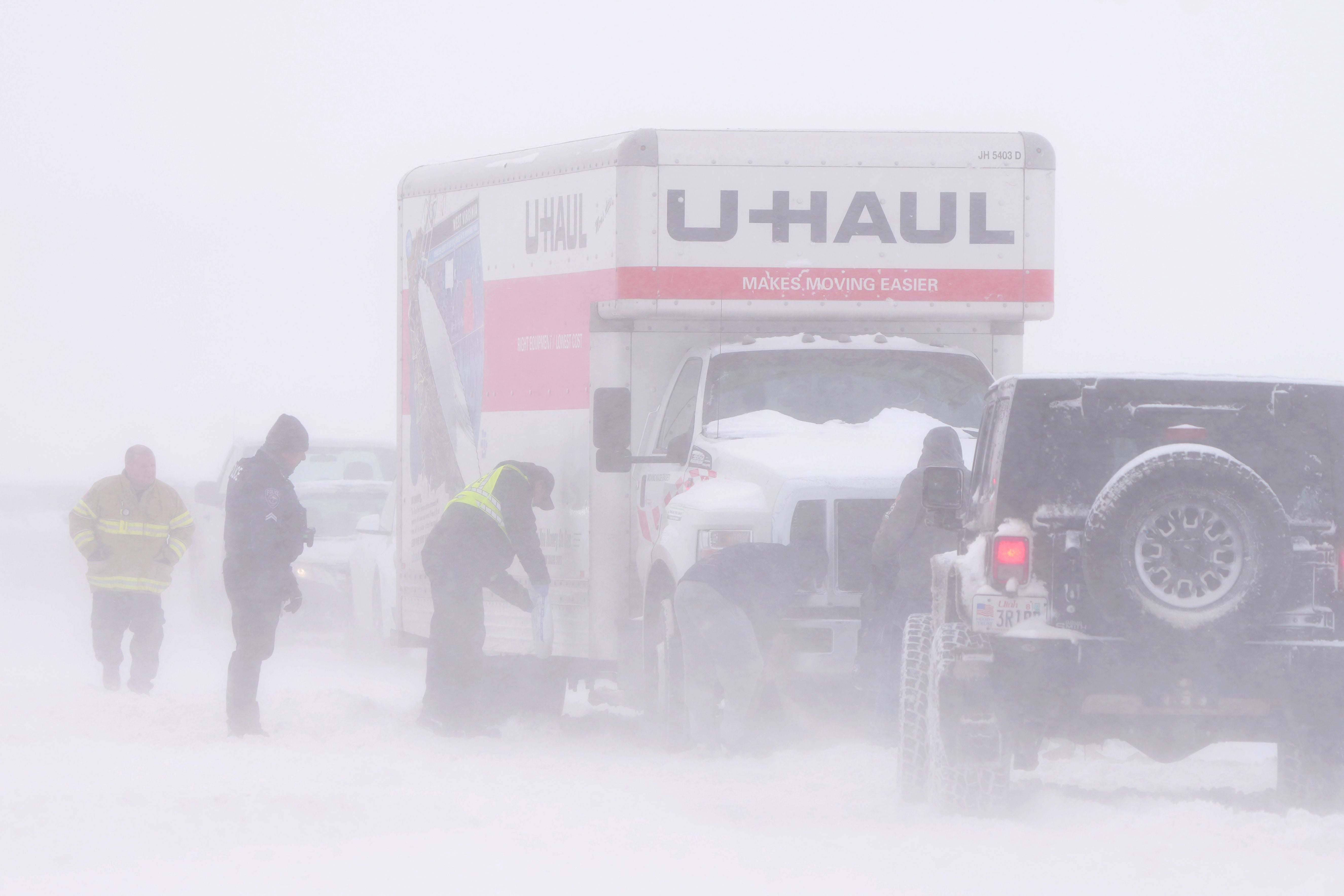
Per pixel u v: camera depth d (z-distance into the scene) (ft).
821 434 143.33
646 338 152.05
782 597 131.44
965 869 82.33
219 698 162.71
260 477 136.56
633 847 88.12
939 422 145.89
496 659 154.92
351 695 160.66
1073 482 93.66
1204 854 84.43
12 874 82.07
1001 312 148.97
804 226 147.43
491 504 143.64
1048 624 92.32
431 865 83.20
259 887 78.54
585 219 150.00
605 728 152.66
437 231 172.24
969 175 148.66
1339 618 92.22
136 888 78.54
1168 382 94.32
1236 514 87.61
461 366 167.22
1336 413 94.07
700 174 146.51
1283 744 99.14
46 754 121.29
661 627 141.79
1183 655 88.84
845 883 79.92
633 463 147.23
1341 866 81.92
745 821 98.12
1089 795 106.93
